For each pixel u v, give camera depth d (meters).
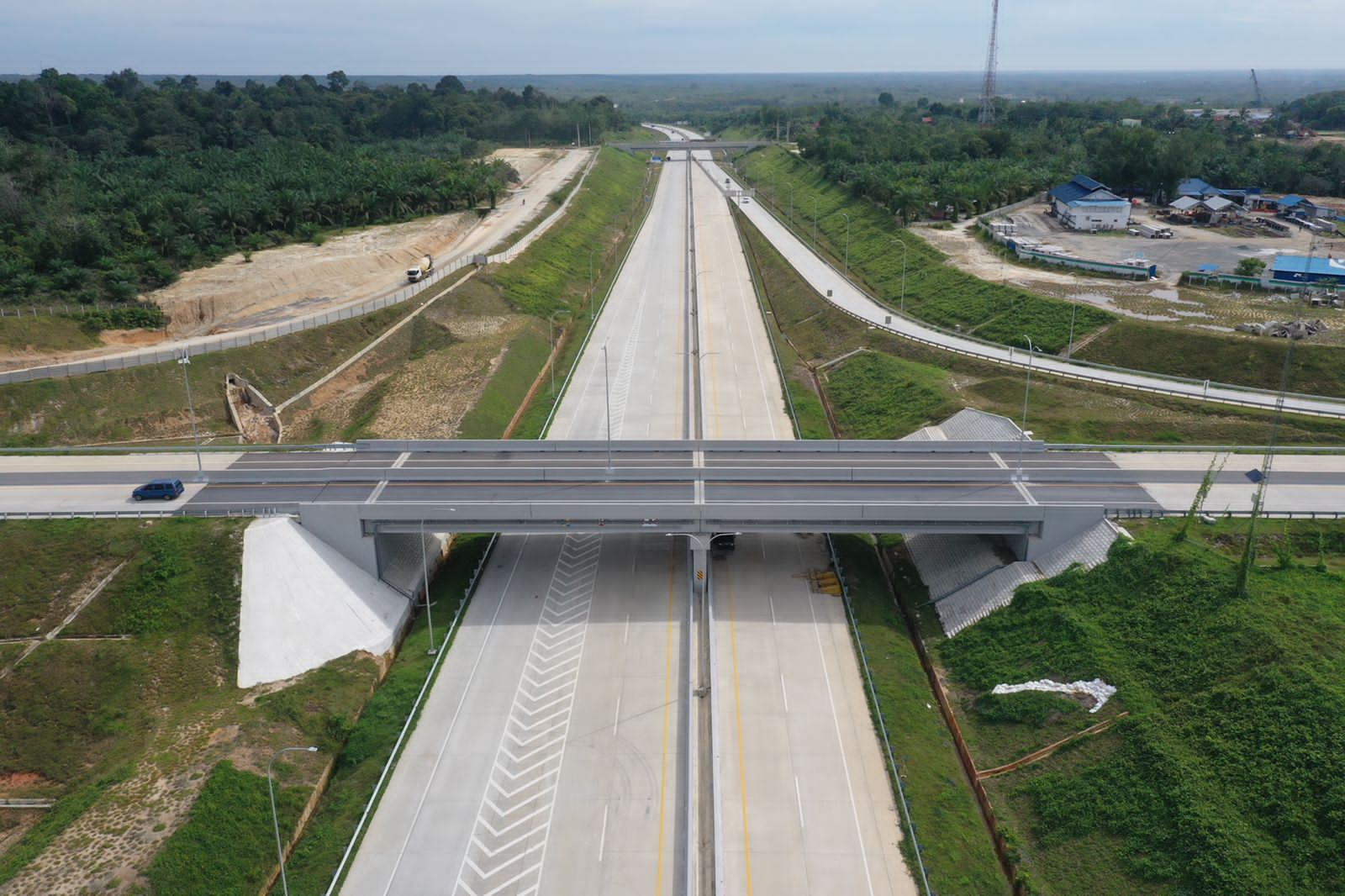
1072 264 153.88
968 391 114.50
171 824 55.06
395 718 66.56
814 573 85.12
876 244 185.38
